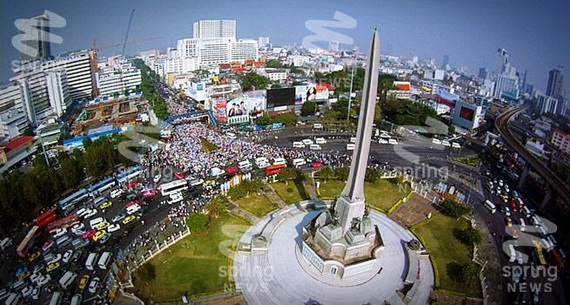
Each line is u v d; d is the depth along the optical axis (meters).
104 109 192.62
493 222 88.00
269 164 114.62
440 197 97.31
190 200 92.00
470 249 76.25
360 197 67.00
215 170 105.75
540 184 110.50
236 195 88.56
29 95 150.88
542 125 175.25
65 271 67.00
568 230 86.00
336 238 66.12
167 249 72.88
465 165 124.69
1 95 136.75
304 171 110.75
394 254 72.88
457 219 87.00
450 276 68.00
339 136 149.25
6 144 119.44
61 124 151.00
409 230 81.62
